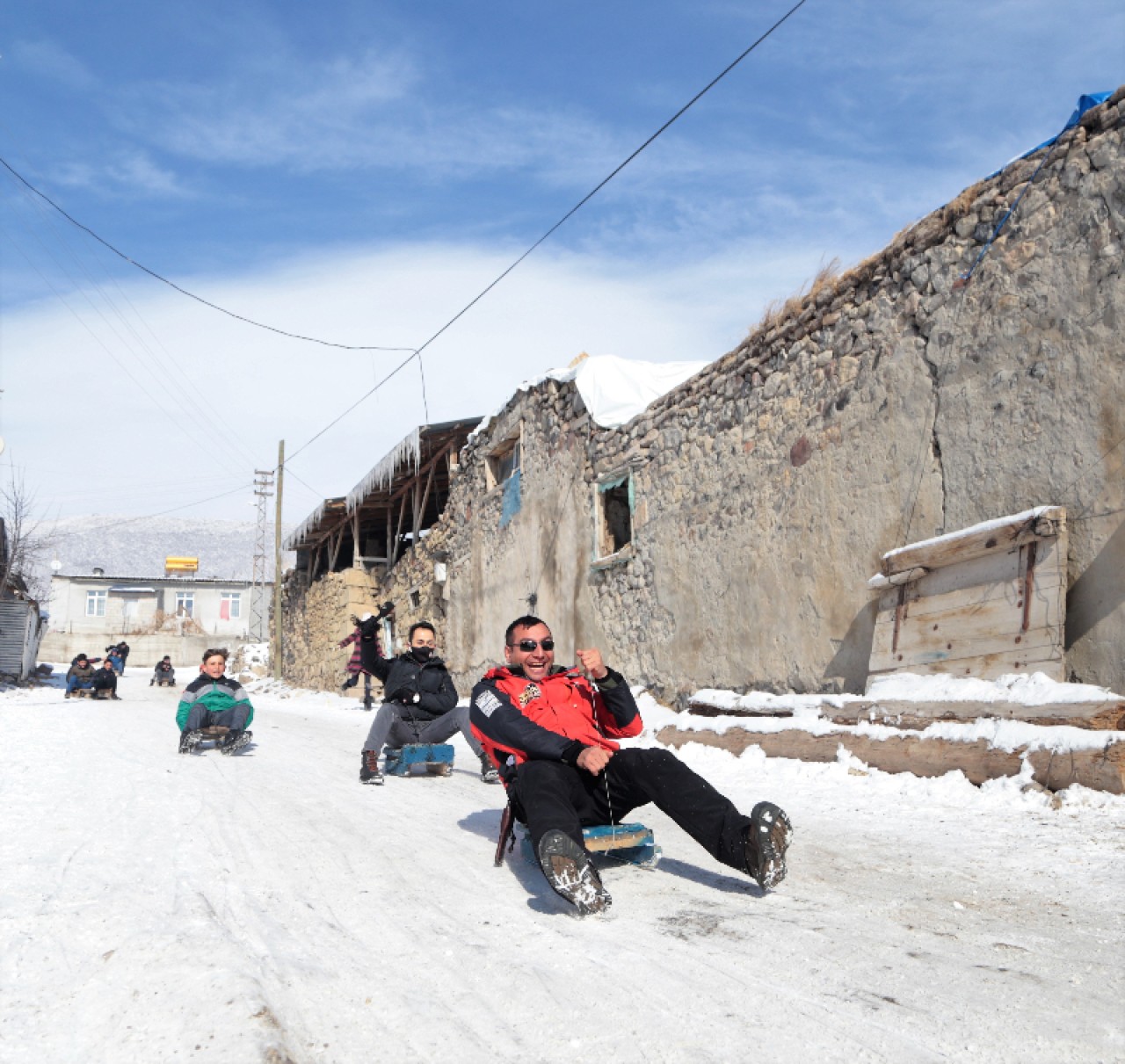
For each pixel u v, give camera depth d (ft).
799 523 30.73
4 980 9.18
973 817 17.13
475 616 58.65
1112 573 20.33
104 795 21.18
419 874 13.62
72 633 174.91
